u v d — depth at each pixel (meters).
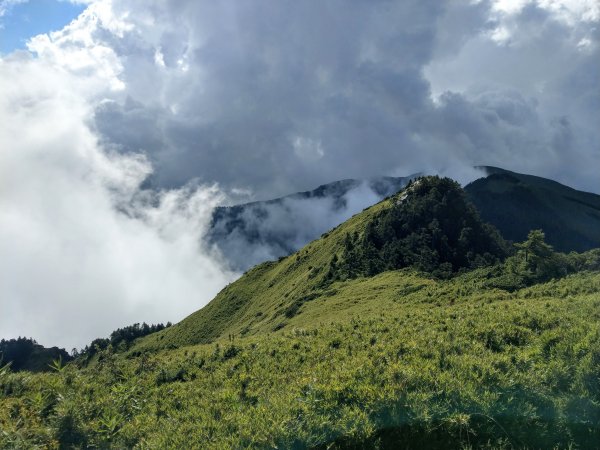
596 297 17.33
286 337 19.55
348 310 54.44
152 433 10.27
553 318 14.90
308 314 64.31
